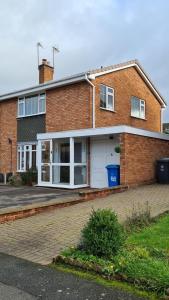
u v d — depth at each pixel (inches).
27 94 816.3
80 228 314.0
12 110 870.4
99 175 650.2
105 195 486.6
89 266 210.8
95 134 596.1
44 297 175.9
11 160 864.9
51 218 360.5
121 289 183.2
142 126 868.6
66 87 730.2
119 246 226.4
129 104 819.4
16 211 363.3
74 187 636.1
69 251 238.7
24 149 829.2
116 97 765.3
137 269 194.7
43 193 575.5
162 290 175.5
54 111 753.6
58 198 506.6
